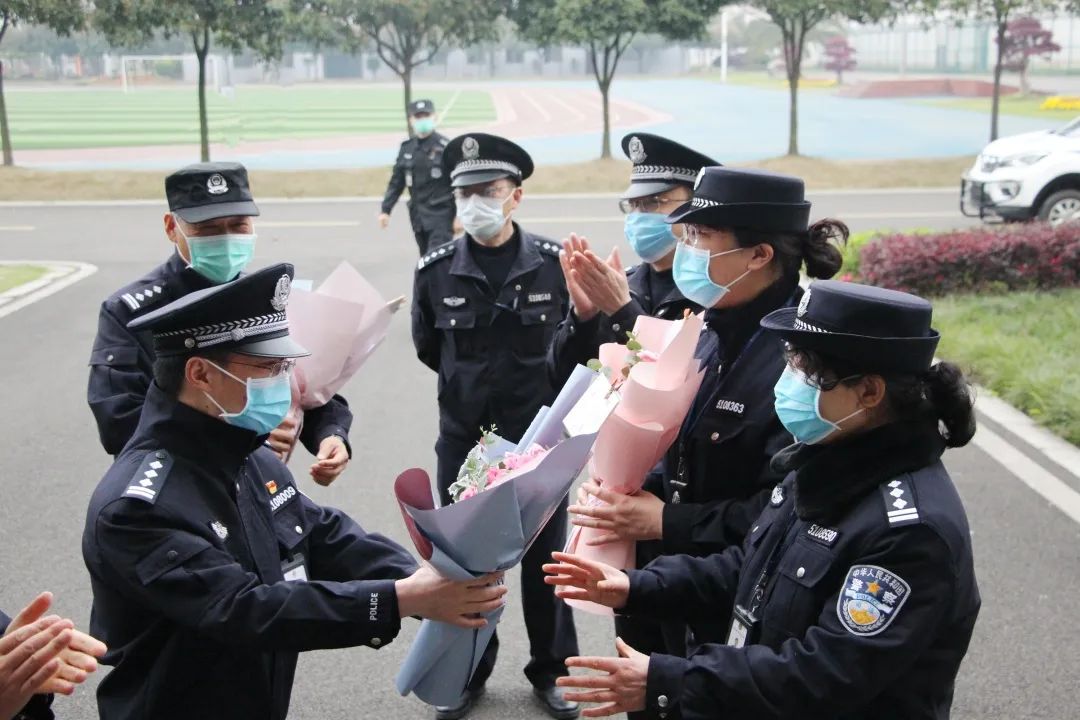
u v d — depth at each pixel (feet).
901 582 7.88
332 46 75.87
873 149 93.56
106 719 9.21
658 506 10.91
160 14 67.87
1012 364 29.22
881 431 8.31
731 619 9.38
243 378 9.12
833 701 7.91
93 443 25.64
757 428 10.49
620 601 9.61
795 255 10.61
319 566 10.59
